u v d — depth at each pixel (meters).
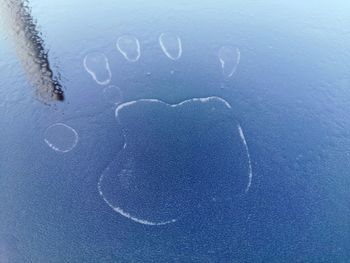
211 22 14.12
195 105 11.48
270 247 8.74
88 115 11.05
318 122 11.21
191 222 9.10
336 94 11.95
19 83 11.68
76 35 13.33
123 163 10.08
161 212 9.25
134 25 13.83
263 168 10.12
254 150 10.48
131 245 8.72
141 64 12.52
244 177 9.91
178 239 8.82
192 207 9.34
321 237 8.91
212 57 12.88
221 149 10.46
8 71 11.97
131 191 9.58
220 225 9.06
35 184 9.64
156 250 8.66
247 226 9.05
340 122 11.24
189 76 12.25
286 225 9.08
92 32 13.48
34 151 10.22
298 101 11.70
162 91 11.81
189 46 13.20
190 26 13.93
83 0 14.77
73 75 12.06
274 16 14.51
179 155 10.29
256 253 8.66
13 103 11.22
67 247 8.66
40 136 10.52
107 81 11.95
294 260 8.57
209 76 12.27
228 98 11.70
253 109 11.45
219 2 14.98
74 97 11.46
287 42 13.52
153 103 11.48
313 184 9.84
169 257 8.57
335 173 10.09
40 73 12.01
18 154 10.17
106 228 8.96
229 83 12.11
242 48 13.24
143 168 9.99
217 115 11.26
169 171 9.96
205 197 9.52
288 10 14.79
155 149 10.38
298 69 12.63
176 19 14.16
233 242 8.80
